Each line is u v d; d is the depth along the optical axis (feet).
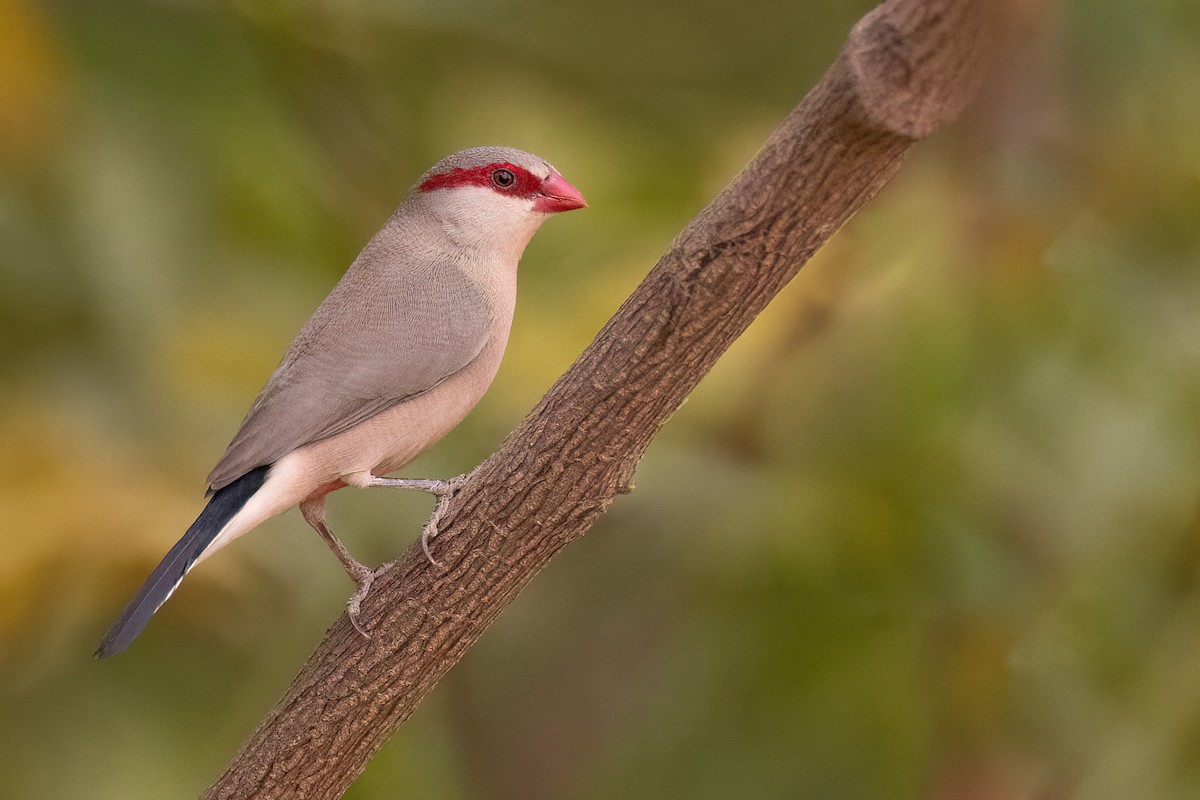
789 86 39.73
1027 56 31.91
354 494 34.19
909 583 34.32
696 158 38.27
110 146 32.99
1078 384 32.81
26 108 32.19
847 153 20.56
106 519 30.78
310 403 27.32
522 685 39.50
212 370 33.06
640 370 22.45
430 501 34.73
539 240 37.22
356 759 24.63
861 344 34.78
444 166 30.32
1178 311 32.68
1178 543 32.24
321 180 36.50
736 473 36.04
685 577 36.35
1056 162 33.22
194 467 32.09
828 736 35.01
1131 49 32.65
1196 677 31.94
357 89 38.55
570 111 39.24
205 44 35.01
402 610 24.16
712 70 39.70
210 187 34.19
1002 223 33.58
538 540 23.68
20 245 32.32
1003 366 33.32
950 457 33.63
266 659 32.63
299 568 33.06
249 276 34.32
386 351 28.02
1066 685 33.32
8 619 30.42
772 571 35.27
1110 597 32.76
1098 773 32.19
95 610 30.89
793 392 35.22
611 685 38.29
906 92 19.74
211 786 24.80
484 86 39.40
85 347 32.71
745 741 35.27
